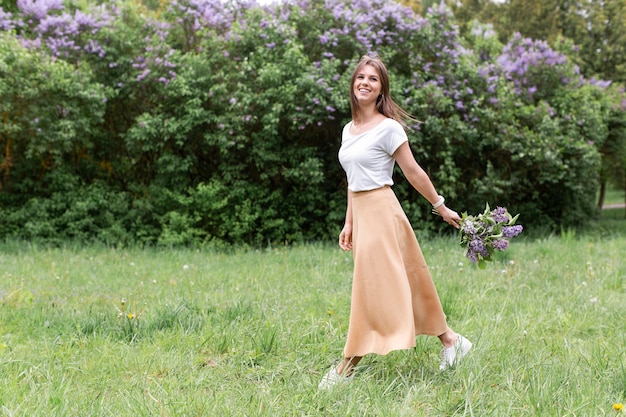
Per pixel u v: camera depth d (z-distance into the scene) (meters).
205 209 9.73
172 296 5.25
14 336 4.07
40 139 9.34
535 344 3.88
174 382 3.24
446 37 10.70
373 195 3.36
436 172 10.68
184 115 9.71
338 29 9.93
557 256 7.47
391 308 3.25
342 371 3.33
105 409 2.88
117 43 10.12
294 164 9.91
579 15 19.75
